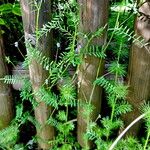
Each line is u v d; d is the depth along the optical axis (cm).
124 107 98
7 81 100
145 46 86
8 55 108
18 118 112
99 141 104
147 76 93
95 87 98
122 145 105
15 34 108
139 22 83
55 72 96
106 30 85
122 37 85
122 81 100
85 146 112
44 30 86
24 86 102
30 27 86
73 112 114
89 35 84
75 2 88
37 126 112
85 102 103
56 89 105
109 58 103
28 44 88
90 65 92
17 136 118
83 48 87
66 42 106
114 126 102
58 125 108
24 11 83
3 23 93
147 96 99
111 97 95
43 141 118
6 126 116
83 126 111
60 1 95
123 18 97
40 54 88
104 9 80
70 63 93
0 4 102
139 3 81
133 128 109
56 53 102
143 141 110
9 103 110
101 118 115
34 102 104
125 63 102
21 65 105
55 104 97
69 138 118
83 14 81
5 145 114
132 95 100
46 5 83
